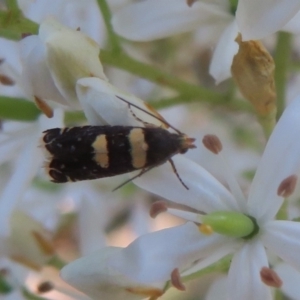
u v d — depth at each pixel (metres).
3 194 0.07
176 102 0.07
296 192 0.06
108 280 0.06
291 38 0.07
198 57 0.08
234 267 0.06
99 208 0.08
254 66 0.06
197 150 0.08
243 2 0.06
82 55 0.06
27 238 0.06
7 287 0.07
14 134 0.07
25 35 0.06
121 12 0.07
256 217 0.06
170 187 0.06
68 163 0.06
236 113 0.08
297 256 0.06
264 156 0.06
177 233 0.06
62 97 0.06
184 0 0.07
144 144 0.06
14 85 0.07
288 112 0.06
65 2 0.07
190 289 0.08
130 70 0.07
